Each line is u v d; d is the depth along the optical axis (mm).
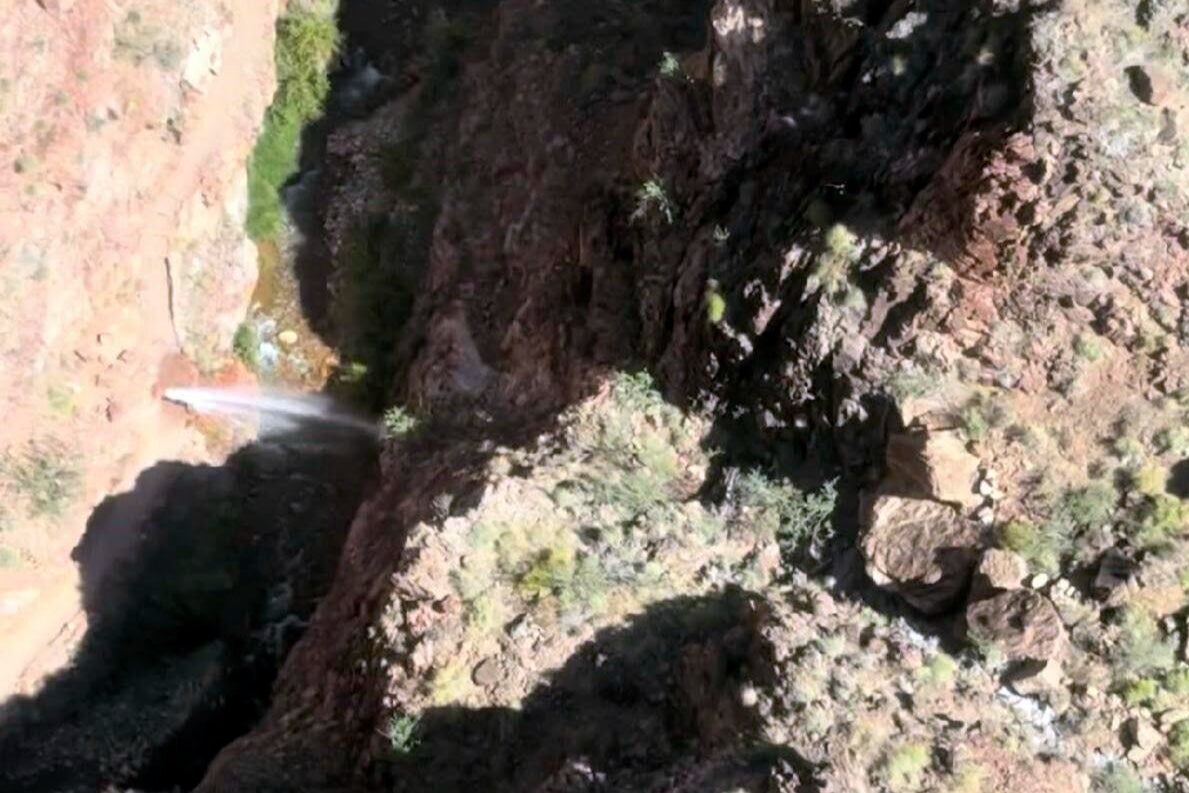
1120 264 15648
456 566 19875
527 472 20844
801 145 19375
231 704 25391
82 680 25031
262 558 26656
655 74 25594
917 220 17000
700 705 17766
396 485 25172
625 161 24312
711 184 20625
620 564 19562
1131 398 16422
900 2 18000
